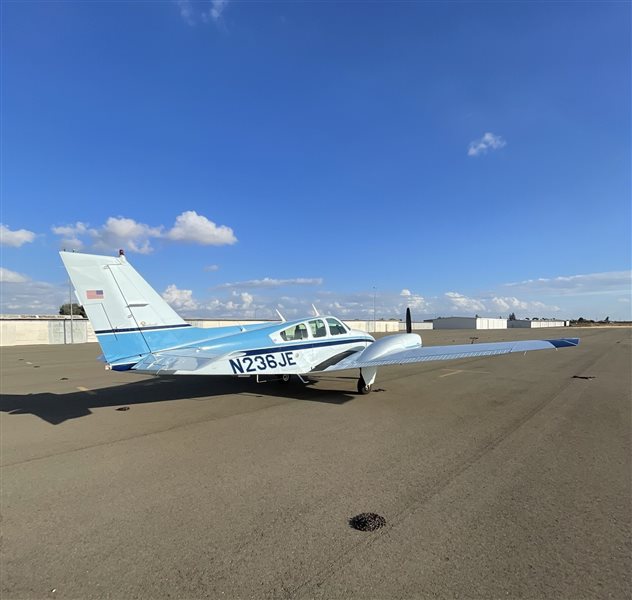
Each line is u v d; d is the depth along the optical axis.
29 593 2.49
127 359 7.61
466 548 2.90
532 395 9.00
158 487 4.11
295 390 9.87
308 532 3.15
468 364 15.58
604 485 4.02
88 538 3.13
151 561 2.81
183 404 8.27
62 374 13.44
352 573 2.62
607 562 2.72
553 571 2.62
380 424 6.54
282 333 8.95
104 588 2.53
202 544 3.01
